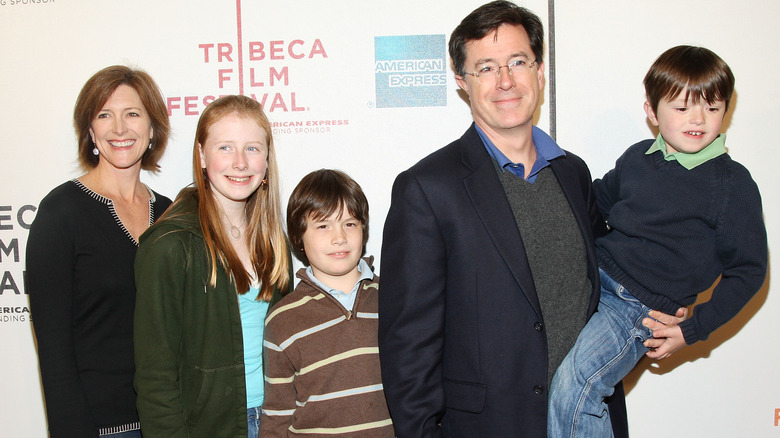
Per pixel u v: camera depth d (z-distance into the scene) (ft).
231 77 6.35
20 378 6.53
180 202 4.79
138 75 5.33
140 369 4.26
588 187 4.88
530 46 4.27
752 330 6.31
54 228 4.59
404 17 6.23
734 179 4.45
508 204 4.03
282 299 4.97
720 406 6.36
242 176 4.75
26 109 6.45
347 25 6.27
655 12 6.13
